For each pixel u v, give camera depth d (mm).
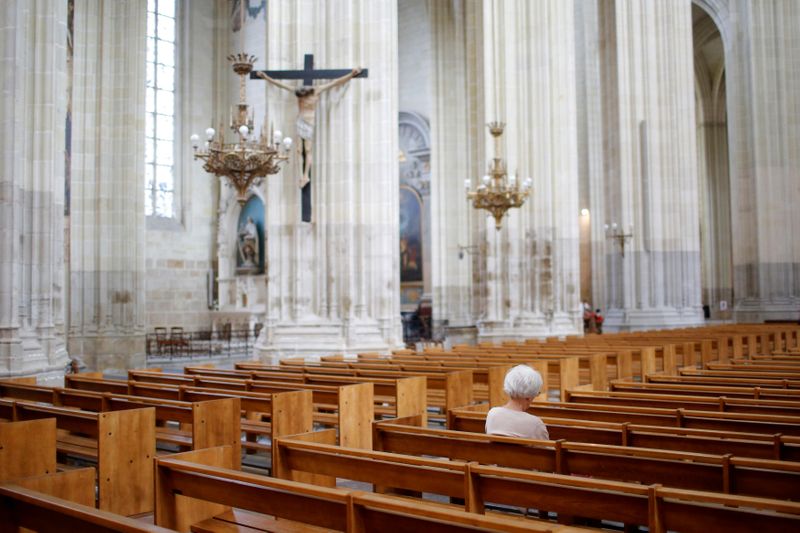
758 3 36125
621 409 7859
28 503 4676
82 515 4234
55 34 14344
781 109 35875
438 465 5055
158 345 30578
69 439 9242
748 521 3928
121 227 26062
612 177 31812
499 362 13508
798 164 35812
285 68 19188
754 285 35812
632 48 31344
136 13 26750
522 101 24703
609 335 22234
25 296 13633
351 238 18875
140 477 6996
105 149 26156
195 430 7688
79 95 25969
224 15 39031
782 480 4832
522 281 24234
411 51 40656
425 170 40188
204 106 38219
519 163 24531
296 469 5984
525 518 6309
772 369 12484
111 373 25156
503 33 24703
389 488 6664
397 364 13742
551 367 13586
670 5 32031
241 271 37062
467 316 35719
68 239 25938
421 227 40344
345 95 19000
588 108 41406
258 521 5473
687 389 9844
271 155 16047
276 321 18766
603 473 5609
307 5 19281
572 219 24656
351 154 18984
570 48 25031
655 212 30859
